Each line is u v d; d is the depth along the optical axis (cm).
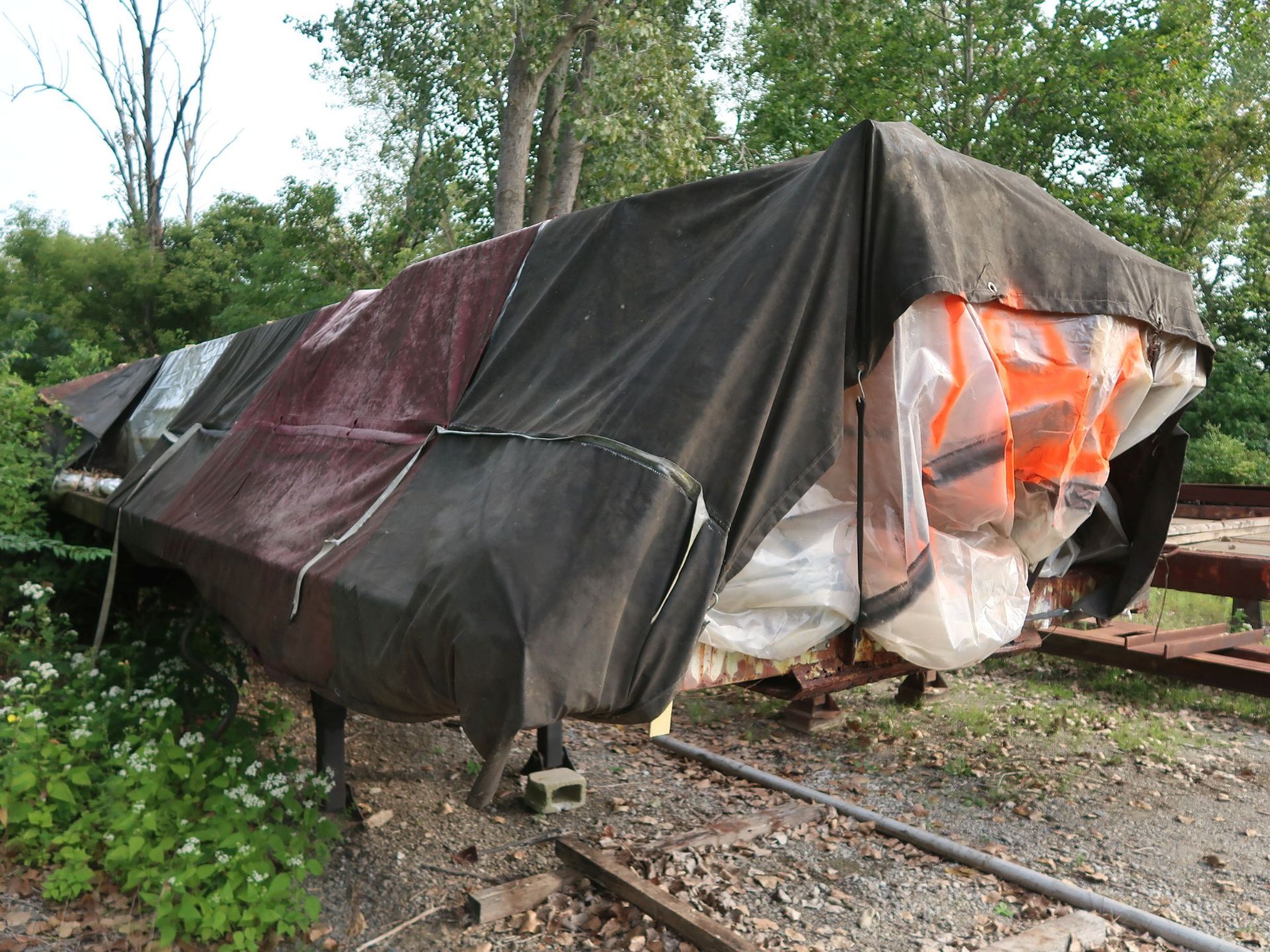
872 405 340
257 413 571
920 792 528
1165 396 441
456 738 599
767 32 2230
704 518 288
